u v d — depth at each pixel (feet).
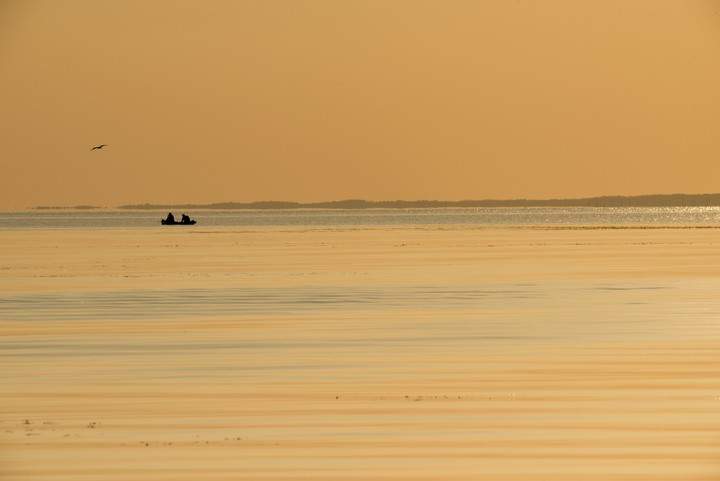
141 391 279.69
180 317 447.83
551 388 282.36
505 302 510.58
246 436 230.89
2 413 253.24
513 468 207.00
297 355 341.00
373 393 276.21
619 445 223.10
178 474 202.69
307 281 644.69
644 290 575.79
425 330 403.54
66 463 209.87
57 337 385.91
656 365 318.45
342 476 201.57
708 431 234.38
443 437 229.86
